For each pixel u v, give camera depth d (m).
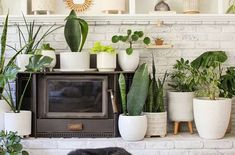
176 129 2.92
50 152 2.63
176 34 3.08
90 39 3.08
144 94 2.69
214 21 3.05
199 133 2.78
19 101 2.72
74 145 2.63
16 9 3.10
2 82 2.46
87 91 2.76
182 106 2.88
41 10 2.94
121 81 2.70
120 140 2.66
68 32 2.83
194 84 2.84
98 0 3.10
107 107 2.74
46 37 3.07
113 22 3.05
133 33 2.96
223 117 2.68
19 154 2.48
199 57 2.93
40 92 2.75
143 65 2.74
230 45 3.09
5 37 2.78
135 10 3.05
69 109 2.75
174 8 3.13
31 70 2.64
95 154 1.95
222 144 2.67
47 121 2.72
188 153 2.66
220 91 2.91
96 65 2.95
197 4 2.97
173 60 3.09
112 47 2.95
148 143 2.64
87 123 2.73
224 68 3.09
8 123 2.62
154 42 3.06
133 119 2.62
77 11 3.10
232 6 2.96
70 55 2.76
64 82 2.75
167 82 3.07
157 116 2.78
